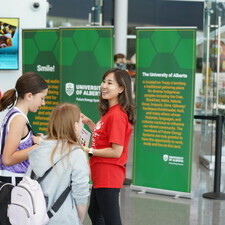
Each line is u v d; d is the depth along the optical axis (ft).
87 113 20.56
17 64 23.86
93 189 13.06
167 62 19.81
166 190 20.72
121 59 32.78
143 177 21.13
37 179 9.86
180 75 19.69
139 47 20.22
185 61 19.54
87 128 19.61
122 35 41.14
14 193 9.62
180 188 20.48
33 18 24.25
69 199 9.85
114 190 12.47
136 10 46.14
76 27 20.43
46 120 21.75
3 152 10.91
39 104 11.48
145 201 19.92
